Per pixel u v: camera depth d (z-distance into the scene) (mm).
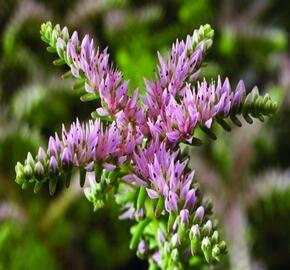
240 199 718
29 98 748
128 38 796
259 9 901
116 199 310
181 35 826
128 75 708
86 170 268
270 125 779
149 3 856
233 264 630
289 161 791
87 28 824
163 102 276
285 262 732
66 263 708
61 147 269
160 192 265
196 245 257
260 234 727
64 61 288
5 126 735
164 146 267
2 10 820
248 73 859
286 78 800
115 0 810
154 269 314
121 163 270
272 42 846
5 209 708
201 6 841
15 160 730
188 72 282
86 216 715
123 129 274
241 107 280
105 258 715
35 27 805
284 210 718
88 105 779
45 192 737
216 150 750
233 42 839
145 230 309
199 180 726
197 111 275
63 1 848
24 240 697
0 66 793
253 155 750
